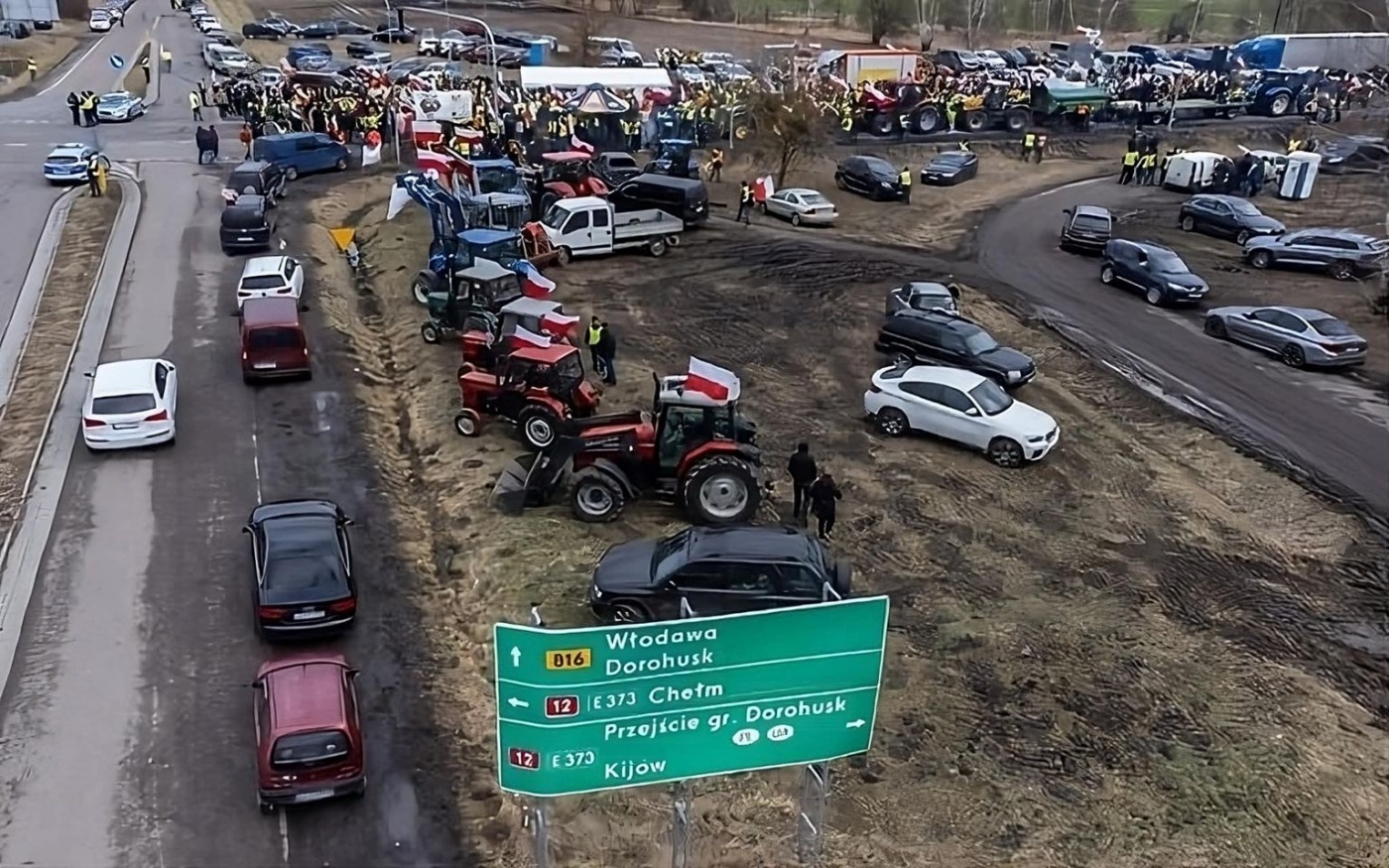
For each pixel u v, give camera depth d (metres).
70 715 15.87
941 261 39.41
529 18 93.50
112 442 23.17
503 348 25.09
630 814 14.38
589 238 37.19
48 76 67.06
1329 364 30.41
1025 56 76.25
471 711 16.20
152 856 13.56
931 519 21.73
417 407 26.12
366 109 52.97
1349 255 38.31
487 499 21.72
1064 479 23.83
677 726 10.99
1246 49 72.81
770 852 13.70
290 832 13.98
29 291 32.97
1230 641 18.44
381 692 16.53
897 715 16.11
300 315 31.34
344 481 22.72
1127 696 16.78
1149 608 19.20
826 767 12.36
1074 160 56.34
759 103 47.16
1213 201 43.91
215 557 19.86
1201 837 14.22
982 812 14.43
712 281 35.69
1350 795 15.11
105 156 48.19
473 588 19.06
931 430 25.05
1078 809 14.57
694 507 20.88
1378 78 71.00
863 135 56.59
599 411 25.62
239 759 15.20
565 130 50.25
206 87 64.31
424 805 14.50
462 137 44.44
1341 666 17.97
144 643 17.50
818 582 16.73
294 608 17.09
